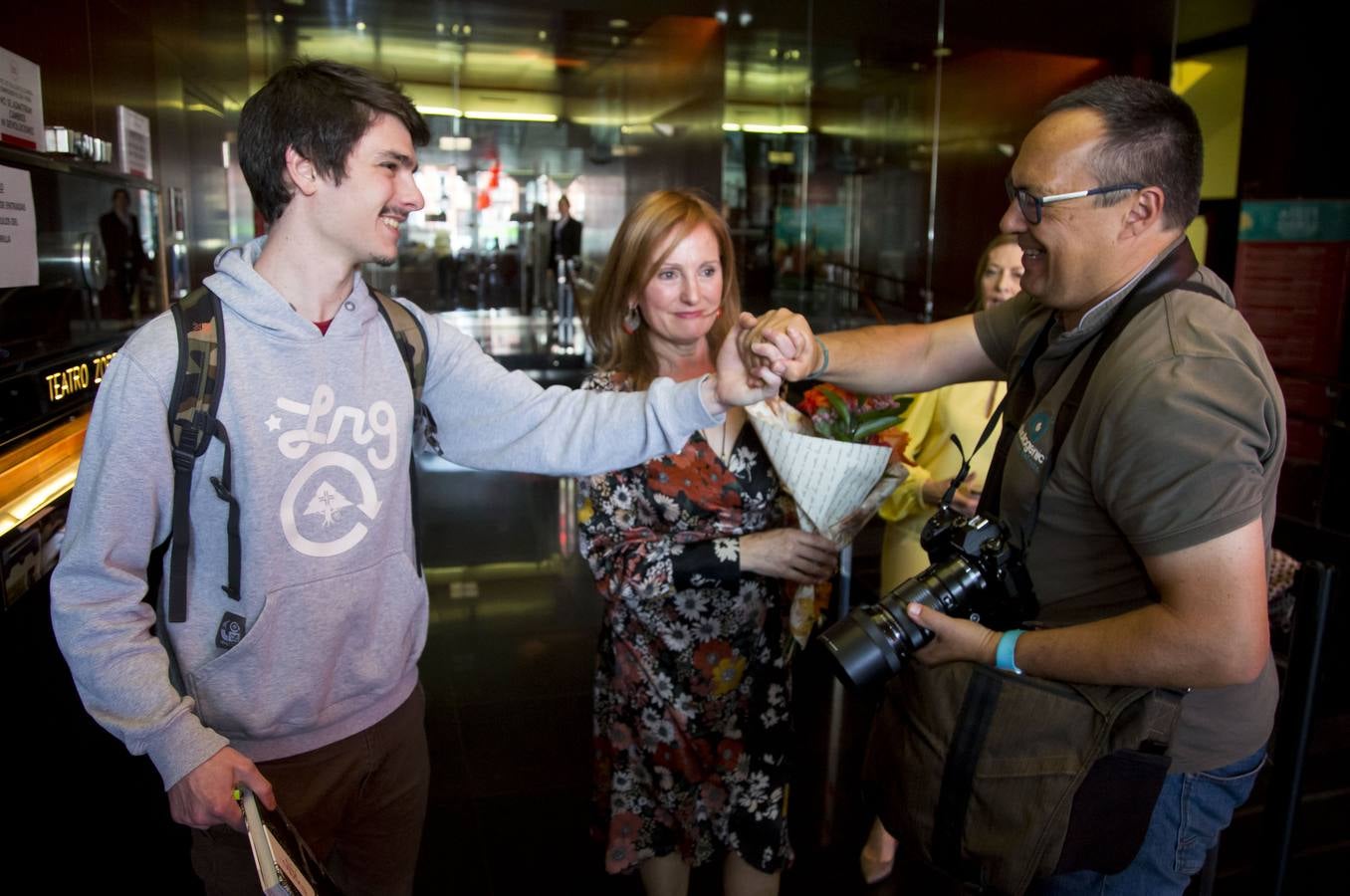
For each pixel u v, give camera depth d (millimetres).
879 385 1788
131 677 1191
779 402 1863
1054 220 1344
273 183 1322
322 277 1375
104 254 2830
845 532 1861
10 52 2193
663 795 1945
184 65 4160
